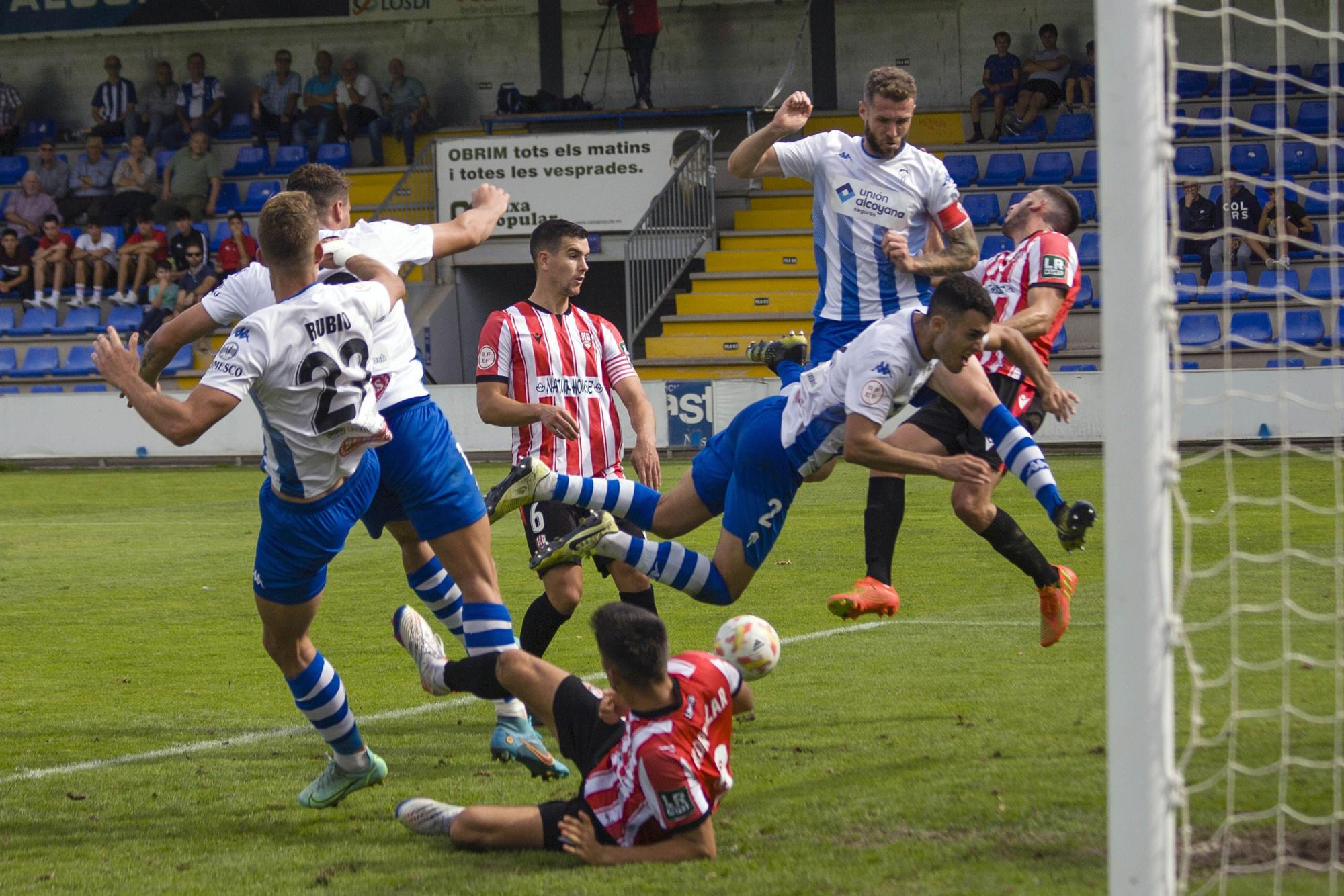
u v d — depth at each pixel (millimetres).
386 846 8094
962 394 10742
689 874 7199
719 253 43281
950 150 45906
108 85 52062
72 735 11086
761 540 10375
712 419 36500
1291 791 7898
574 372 12078
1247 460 29438
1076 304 40281
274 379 8289
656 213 43312
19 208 48375
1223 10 8414
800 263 42875
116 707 12047
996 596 16047
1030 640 13352
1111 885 6047
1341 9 44094
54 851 8141
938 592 16484
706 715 7496
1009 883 6801
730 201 46500
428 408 9539
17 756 10422
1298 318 37250
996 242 43094
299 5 52406
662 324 41812
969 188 44125
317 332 8352
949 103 49000
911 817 7961
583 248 12117
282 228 8344
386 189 48906
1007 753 9211
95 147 49438
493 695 8508
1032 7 48281
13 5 53875
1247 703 9758
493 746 9289
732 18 50188
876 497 11117
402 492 9414
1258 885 6621
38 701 12320
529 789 9289
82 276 46062
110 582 19578
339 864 7766
